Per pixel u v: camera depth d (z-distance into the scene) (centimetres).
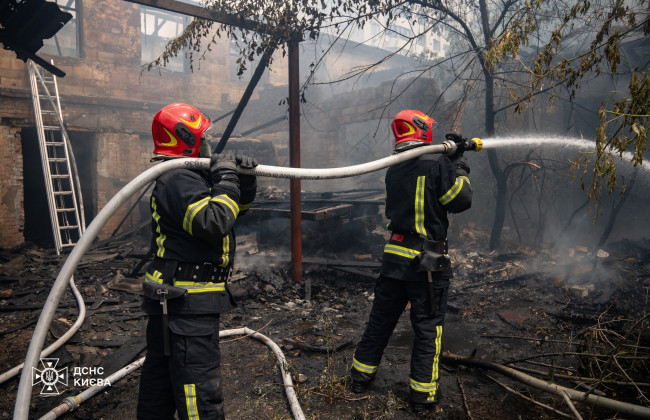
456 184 256
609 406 237
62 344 377
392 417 257
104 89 1023
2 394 299
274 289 529
